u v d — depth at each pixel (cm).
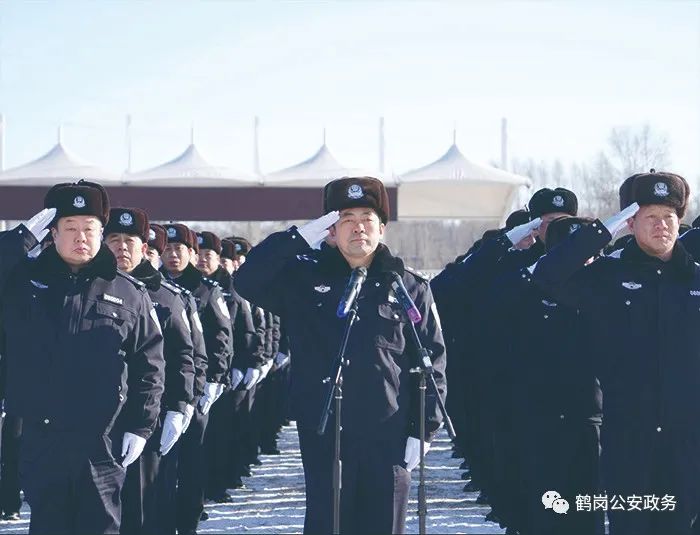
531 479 787
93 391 628
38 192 2256
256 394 1343
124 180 2270
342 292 621
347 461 606
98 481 630
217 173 2267
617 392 652
